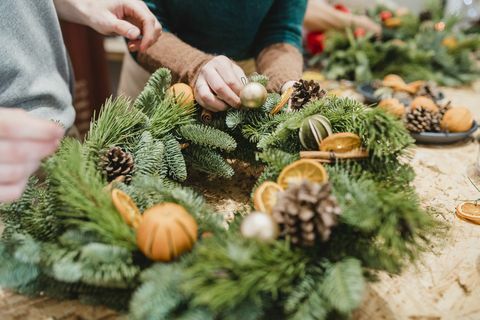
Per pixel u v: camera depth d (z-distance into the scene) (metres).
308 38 1.49
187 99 0.65
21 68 0.66
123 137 0.60
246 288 0.39
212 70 0.64
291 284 0.43
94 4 0.74
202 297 0.39
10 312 0.47
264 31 0.96
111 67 2.23
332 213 0.42
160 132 0.63
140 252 0.45
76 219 0.46
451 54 1.38
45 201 0.50
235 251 0.40
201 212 0.48
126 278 0.43
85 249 0.42
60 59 0.75
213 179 0.71
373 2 1.84
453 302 0.49
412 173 0.53
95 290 0.46
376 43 1.36
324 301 0.41
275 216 0.43
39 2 0.68
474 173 0.77
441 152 0.85
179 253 0.43
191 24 0.94
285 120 0.60
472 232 0.61
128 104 0.62
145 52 0.77
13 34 0.64
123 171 0.55
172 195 0.49
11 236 0.49
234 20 0.91
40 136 0.43
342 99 0.60
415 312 0.48
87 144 0.57
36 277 0.46
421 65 1.33
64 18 0.80
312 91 0.63
